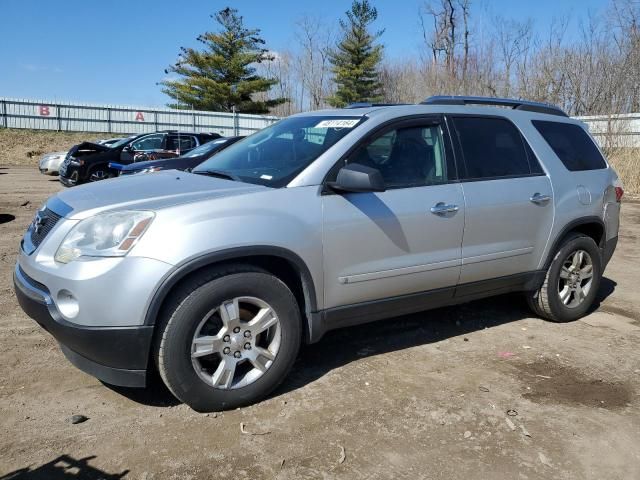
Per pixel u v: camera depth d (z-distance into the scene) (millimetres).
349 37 47812
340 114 4234
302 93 55438
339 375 3891
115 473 2777
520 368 4074
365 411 3416
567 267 4980
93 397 3500
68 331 3059
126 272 3008
